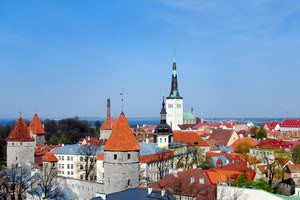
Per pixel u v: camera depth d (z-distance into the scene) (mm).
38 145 192625
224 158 160875
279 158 141625
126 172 99375
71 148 166750
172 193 79938
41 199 102750
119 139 99812
